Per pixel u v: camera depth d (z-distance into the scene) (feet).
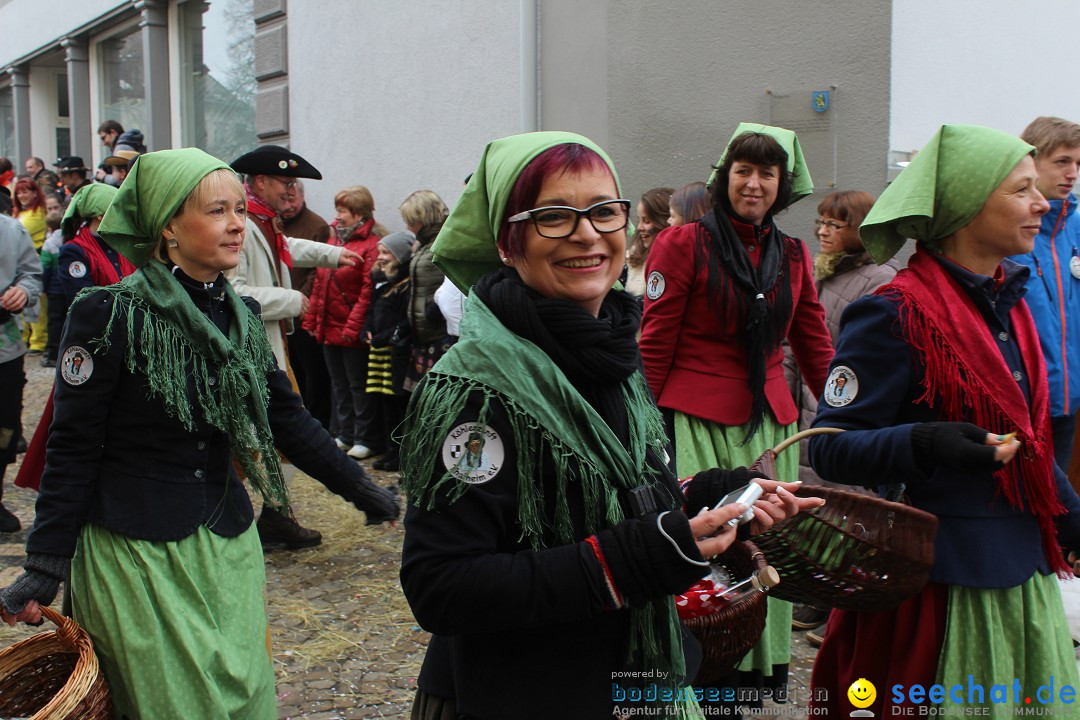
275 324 15.99
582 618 5.20
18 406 17.51
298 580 15.25
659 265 10.97
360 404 22.71
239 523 8.55
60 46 45.73
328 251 18.21
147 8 37.27
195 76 35.81
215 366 8.34
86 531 8.00
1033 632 7.43
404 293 21.30
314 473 9.03
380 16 25.07
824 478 7.80
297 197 22.72
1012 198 7.43
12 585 7.70
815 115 18.47
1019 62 20.08
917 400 7.48
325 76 27.30
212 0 34.30
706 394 10.87
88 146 45.16
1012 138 7.59
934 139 7.69
